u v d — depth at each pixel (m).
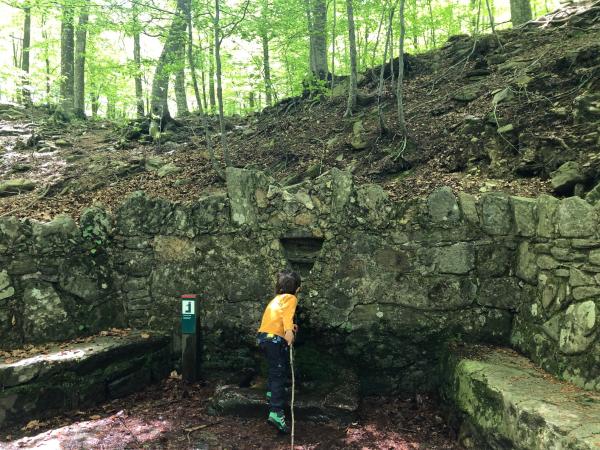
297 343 4.14
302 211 4.21
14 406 3.38
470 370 3.15
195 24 5.86
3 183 6.69
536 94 5.46
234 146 7.40
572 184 4.03
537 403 2.47
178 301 4.52
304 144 6.74
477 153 5.12
